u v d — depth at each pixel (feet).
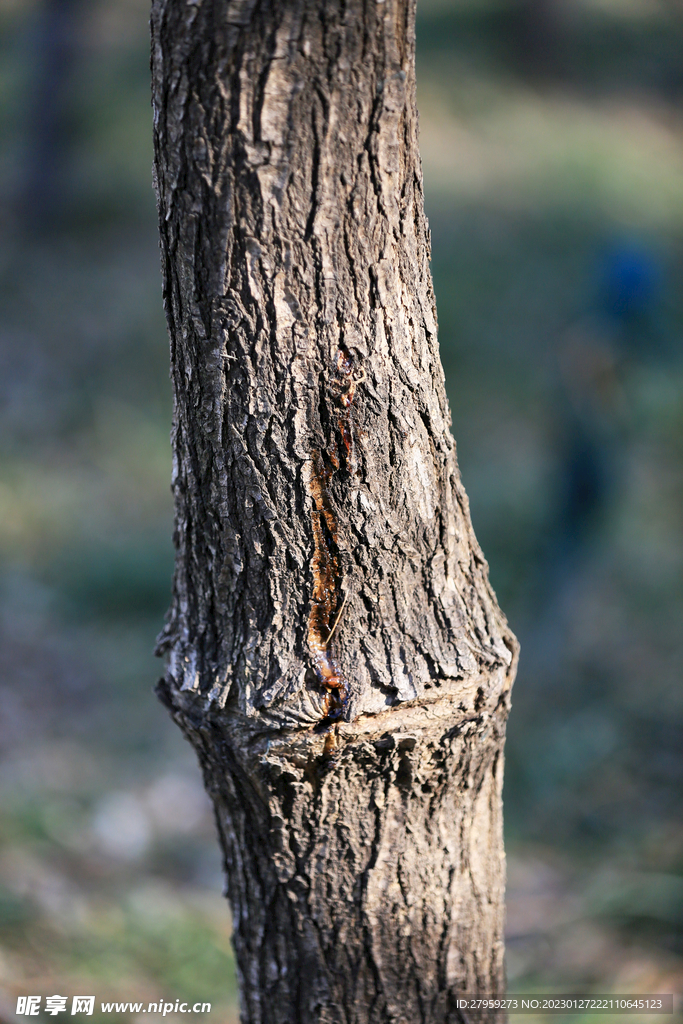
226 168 3.58
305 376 3.80
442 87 43.06
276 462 3.90
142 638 17.06
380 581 4.09
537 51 47.70
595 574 18.83
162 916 10.48
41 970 9.19
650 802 13.17
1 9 46.29
